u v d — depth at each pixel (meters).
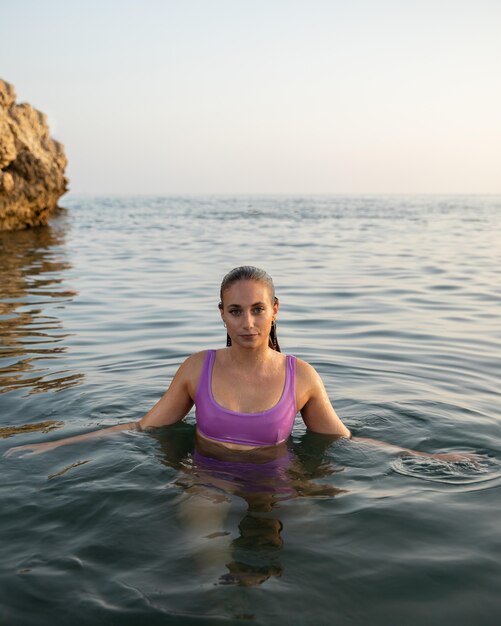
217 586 2.33
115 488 3.16
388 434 4.04
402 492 3.16
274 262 15.09
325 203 101.00
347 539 2.68
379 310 8.77
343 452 3.66
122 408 4.51
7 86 22.73
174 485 3.20
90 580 2.39
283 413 3.62
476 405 4.66
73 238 21.59
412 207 75.25
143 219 38.56
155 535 2.71
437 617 2.18
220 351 3.77
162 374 5.45
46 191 23.81
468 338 7.02
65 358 6.00
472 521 2.86
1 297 9.53
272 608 2.21
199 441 3.70
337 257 16.33
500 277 12.21
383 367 5.77
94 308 8.77
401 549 2.61
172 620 2.15
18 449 3.67
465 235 25.25
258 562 2.49
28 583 2.37
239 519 2.84
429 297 9.88
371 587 2.34
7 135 21.33
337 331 7.39
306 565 2.47
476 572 2.45
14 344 6.57
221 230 28.47
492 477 3.37
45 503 3.01
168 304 9.12
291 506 2.97
